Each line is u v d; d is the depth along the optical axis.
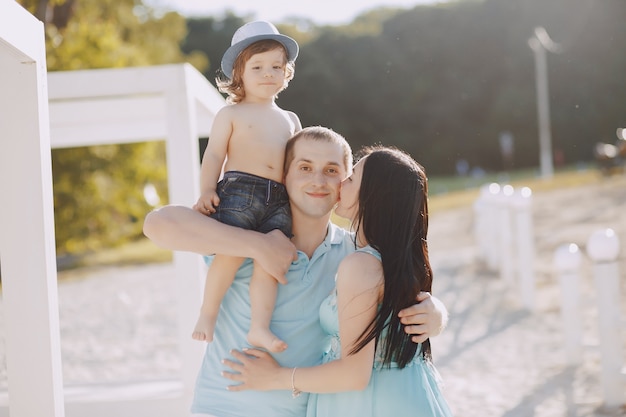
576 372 7.10
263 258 2.91
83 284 16.33
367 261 2.85
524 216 10.38
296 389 2.90
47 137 2.98
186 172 4.94
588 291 10.65
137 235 25.45
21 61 2.90
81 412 5.04
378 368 2.94
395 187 2.90
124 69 4.96
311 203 3.06
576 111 46.84
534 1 46.00
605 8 44.72
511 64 47.59
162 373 8.05
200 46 45.75
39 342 2.89
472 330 9.27
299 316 3.07
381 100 46.53
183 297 4.83
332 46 46.00
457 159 48.81
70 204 20.14
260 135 3.12
